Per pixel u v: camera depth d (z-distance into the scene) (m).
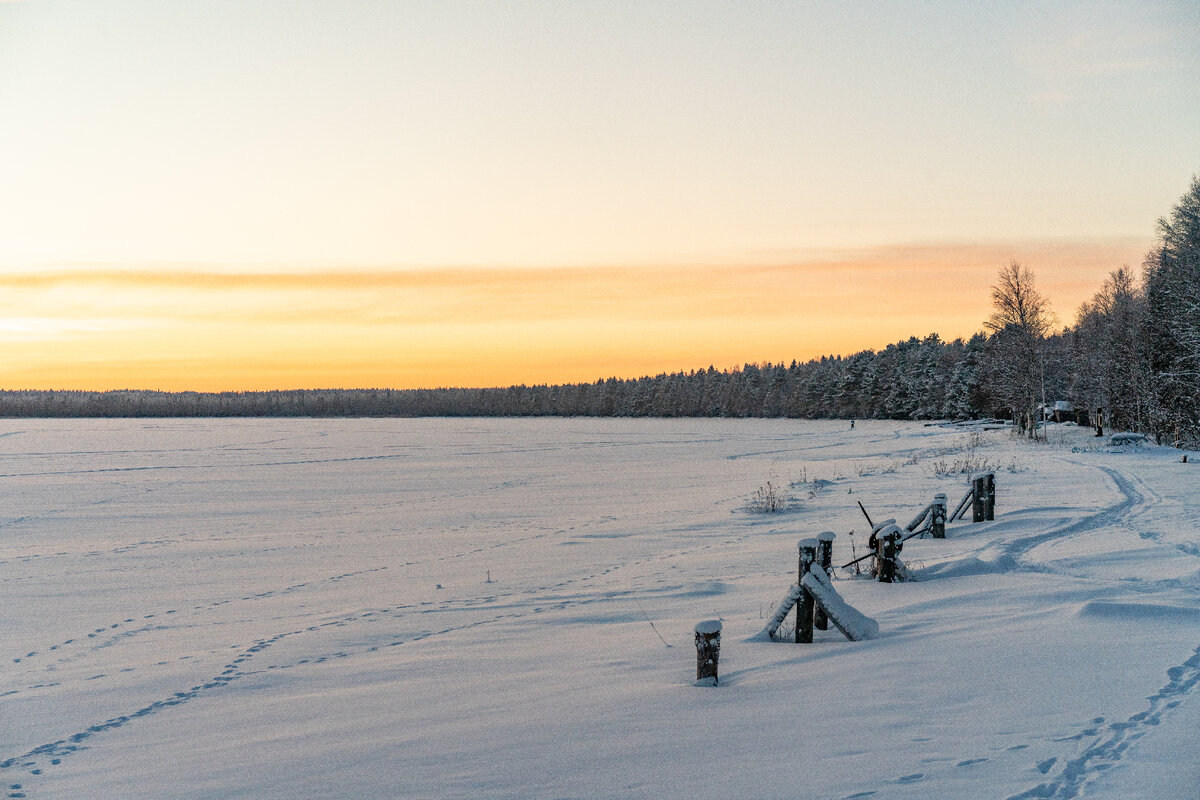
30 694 8.91
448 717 6.82
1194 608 7.88
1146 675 6.00
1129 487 21.14
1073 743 4.77
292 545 20.97
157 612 13.55
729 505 25.73
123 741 7.10
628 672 7.90
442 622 11.57
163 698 8.51
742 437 86.88
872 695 6.13
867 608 9.53
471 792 5.00
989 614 8.55
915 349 130.25
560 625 10.75
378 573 16.53
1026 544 13.23
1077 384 75.38
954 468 29.91
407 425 154.62
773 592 11.91
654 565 15.24
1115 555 11.63
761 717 5.92
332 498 33.53
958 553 12.95
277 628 11.89
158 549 20.72
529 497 32.19
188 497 34.34
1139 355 51.62
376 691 8.04
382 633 11.10
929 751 4.88
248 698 8.27
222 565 18.14
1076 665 6.38
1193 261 43.22
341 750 6.15
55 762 6.63
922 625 8.38
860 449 58.69
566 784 4.98
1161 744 4.63
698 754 5.28
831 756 4.97
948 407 107.25
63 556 19.78
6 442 89.44
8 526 25.72
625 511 26.16
